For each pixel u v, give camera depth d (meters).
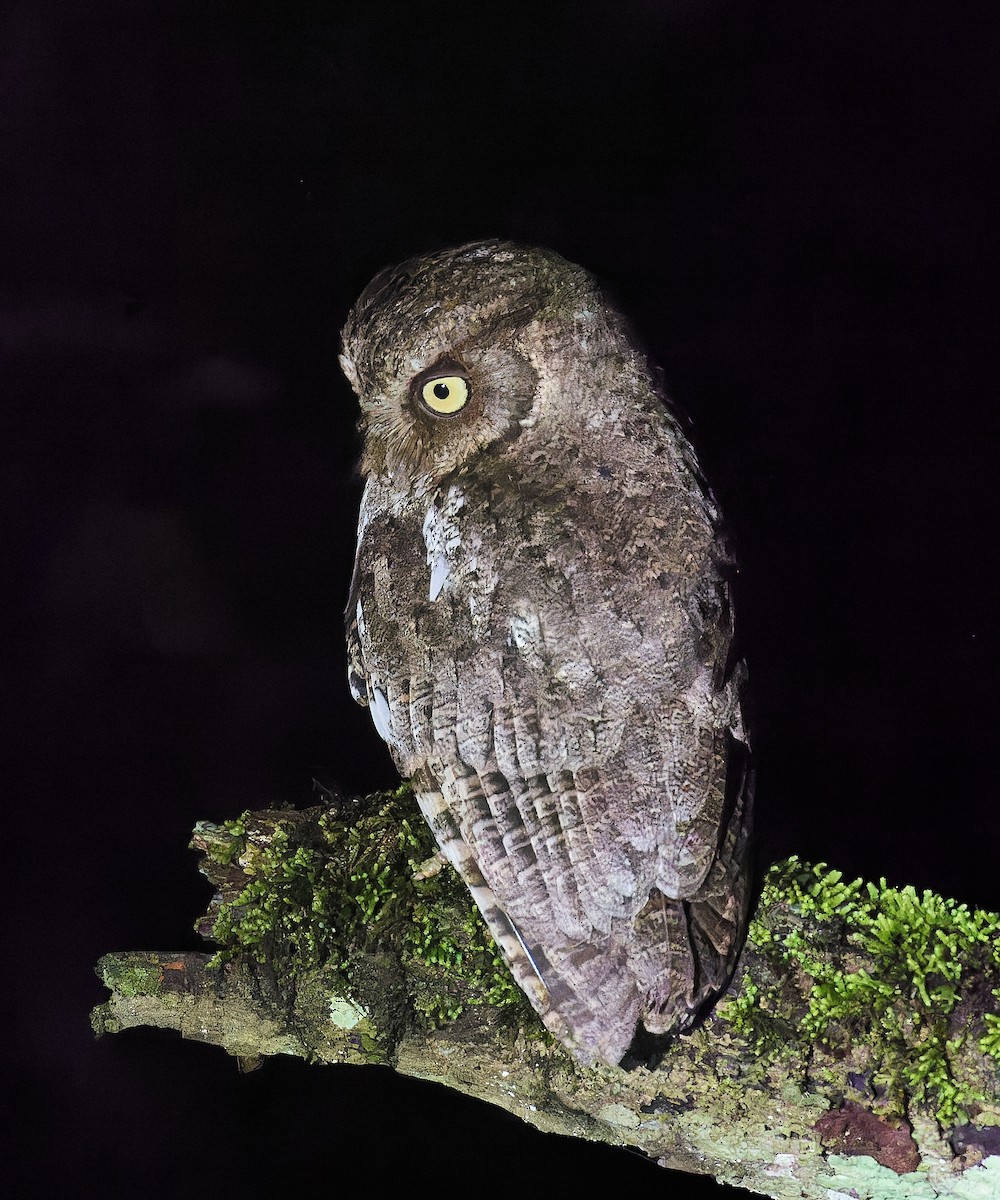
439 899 2.13
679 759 2.11
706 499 2.13
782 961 2.11
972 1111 2.10
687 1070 2.11
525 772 2.11
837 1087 2.10
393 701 2.13
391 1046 2.13
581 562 2.12
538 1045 2.12
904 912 2.12
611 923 2.10
